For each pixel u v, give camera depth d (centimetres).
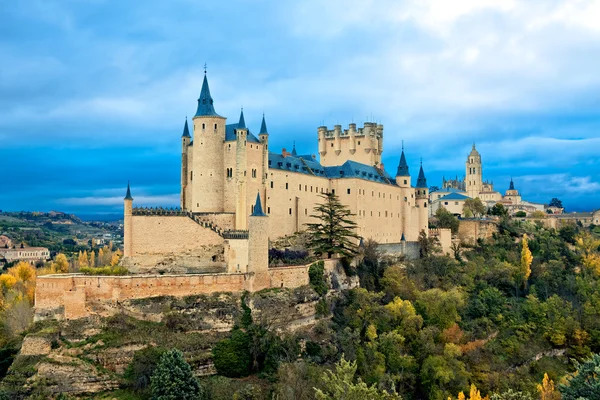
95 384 8794
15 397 8450
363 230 15800
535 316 14112
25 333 10475
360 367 10631
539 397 10738
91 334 9419
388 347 11075
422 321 12256
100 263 18812
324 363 10369
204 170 13000
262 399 8712
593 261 17962
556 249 19175
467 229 19825
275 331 10394
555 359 13200
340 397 6712
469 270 16500
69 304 9588
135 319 9806
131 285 9962
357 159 17962
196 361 9400
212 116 13050
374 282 14212
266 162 13575
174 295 10238
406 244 16812
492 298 14588
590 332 13700
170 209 11988
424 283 15188
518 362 12750
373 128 17925
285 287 11462
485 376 11550
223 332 10094
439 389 10800
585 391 7219
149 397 8588
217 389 8888
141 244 11638
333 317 12044
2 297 13938
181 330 9844
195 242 11838
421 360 11494
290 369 8975
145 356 8969
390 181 17888
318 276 12162
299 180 14788
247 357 9788
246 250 10962
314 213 15350
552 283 16438
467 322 13562
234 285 10731
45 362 8838
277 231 13950
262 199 13388
